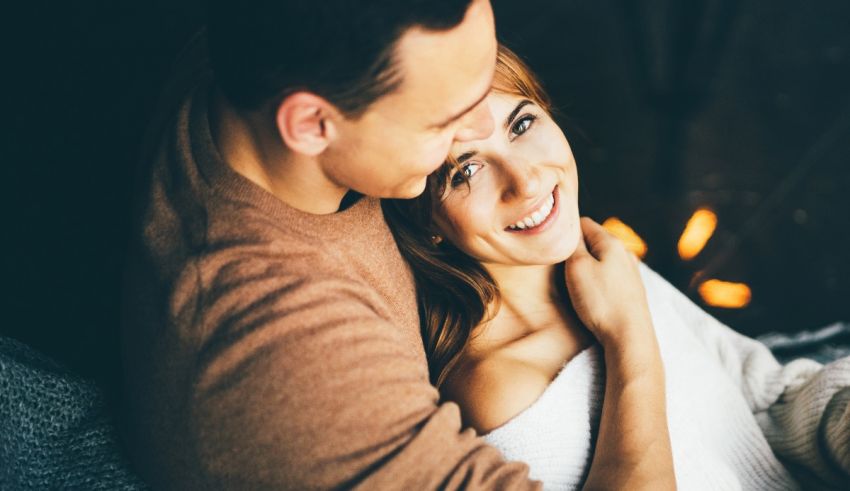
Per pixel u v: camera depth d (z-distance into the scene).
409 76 0.84
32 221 1.27
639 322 1.22
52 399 1.03
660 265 2.53
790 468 1.43
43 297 1.23
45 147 1.33
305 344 0.88
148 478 1.00
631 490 1.05
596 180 2.85
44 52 1.42
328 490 0.88
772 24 3.52
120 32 1.53
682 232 2.64
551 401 1.18
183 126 0.98
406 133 0.89
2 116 1.32
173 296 0.91
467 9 0.82
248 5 0.82
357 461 0.88
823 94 3.15
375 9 0.80
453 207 1.18
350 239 1.03
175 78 1.14
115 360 1.21
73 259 1.26
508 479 0.93
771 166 2.88
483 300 1.26
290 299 0.89
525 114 1.16
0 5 1.40
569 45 3.54
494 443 1.17
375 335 0.93
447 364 1.24
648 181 2.81
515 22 3.73
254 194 0.93
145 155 1.10
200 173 0.94
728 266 2.54
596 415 1.21
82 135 1.37
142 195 1.00
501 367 1.22
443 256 1.26
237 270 0.90
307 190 0.96
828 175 2.81
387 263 1.12
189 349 0.90
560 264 1.34
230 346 0.88
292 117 0.86
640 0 2.35
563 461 1.16
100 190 1.33
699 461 1.24
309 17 0.80
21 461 0.96
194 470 0.93
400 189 0.98
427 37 0.82
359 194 1.09
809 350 2.00
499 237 1.20
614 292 1.25
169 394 0.92
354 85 0.84
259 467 0.89
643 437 1.10
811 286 2.46
